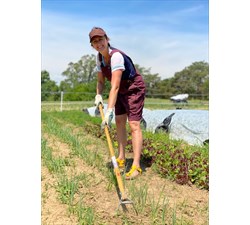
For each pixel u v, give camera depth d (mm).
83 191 2182
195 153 3008
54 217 1829
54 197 2051
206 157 2920
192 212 2010
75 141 3439
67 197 2055
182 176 2490
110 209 1976
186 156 2885
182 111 4918
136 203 2049
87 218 1793
